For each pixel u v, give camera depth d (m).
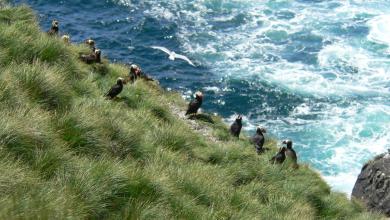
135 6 100.44
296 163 33.19
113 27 93.44
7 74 19.28
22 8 30.16
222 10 99.69
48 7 97.75
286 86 77.31
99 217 14.50
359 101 74.06
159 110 31.47
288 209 23.64
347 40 89.62
